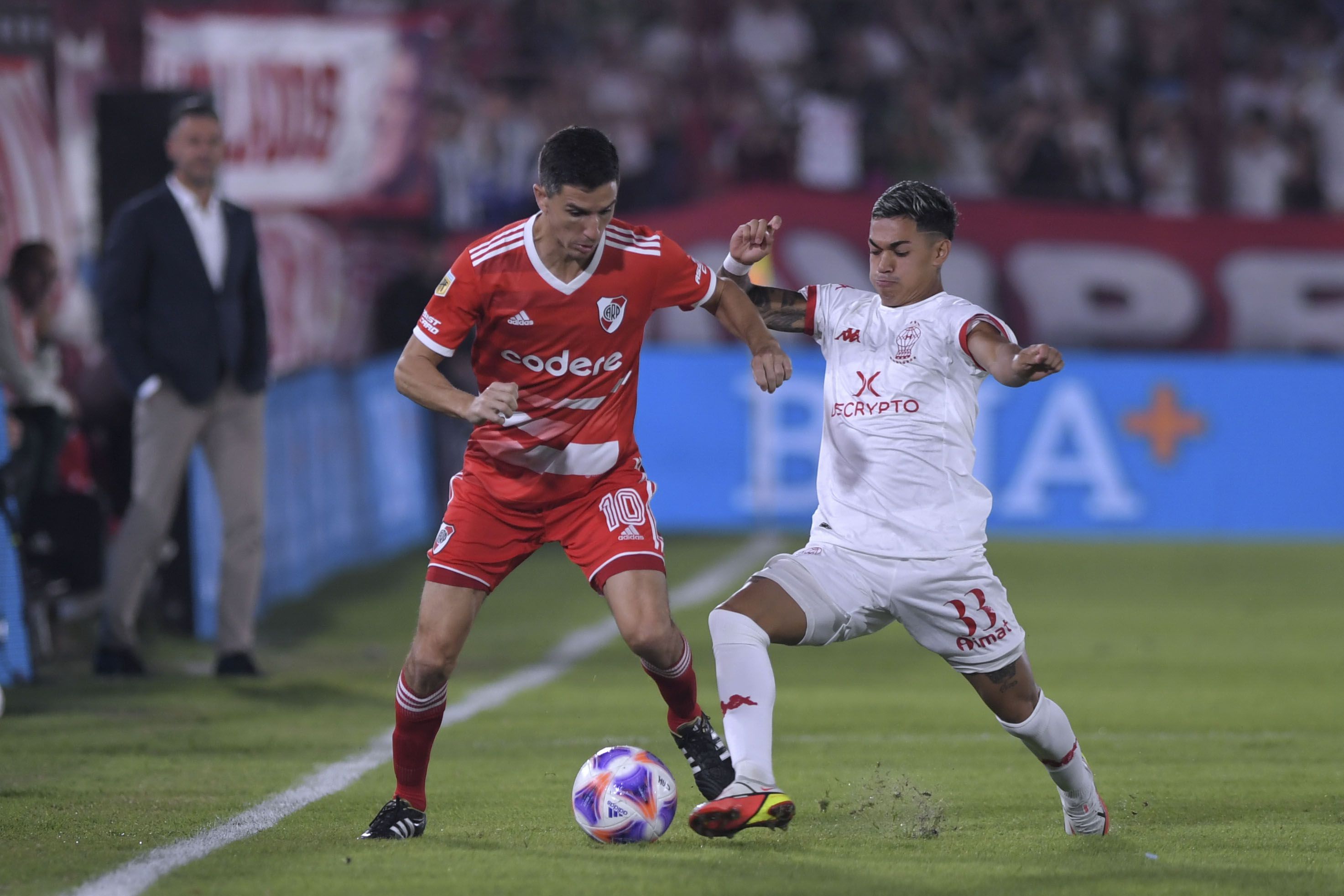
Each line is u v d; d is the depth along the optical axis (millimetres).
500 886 12695
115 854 14102
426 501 51344
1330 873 13445
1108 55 64250
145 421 26984
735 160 61000
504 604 39000
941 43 63750
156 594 32844
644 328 15281
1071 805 15172
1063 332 55344
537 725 22875
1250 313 55688
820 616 14641
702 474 51719
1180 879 13164
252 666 27828
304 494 39000
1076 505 51406
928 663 30641
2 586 26500
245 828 15438
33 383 28656
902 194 14945
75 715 23375
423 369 14688
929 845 14672
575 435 15016
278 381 36750
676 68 61875
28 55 38125
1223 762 20141
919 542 14625
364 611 36594
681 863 13664
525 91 61125
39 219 38438
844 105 61906
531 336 14703
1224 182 61781
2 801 17031
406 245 55406
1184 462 51750
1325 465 52031
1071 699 26016
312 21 53844
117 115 32281
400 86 54406
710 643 32438
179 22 53062
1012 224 55062
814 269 54000
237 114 53375
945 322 14703
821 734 22344
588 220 13891
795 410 51844
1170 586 41875
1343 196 64000
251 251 27438
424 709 14883
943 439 14766
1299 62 64875
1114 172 62781
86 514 29922
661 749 20922
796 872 13258
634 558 14820
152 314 26703
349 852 14164
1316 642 33219
